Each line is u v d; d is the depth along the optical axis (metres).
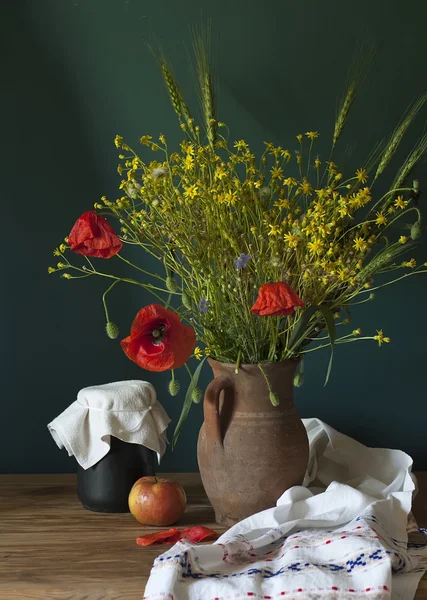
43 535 1.43
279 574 1.17
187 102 1.79
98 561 1.32
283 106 1.79
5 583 1.24
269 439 1.41
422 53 1.79
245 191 1.43
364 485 1.53
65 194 1.80
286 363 1.41
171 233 1.41
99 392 1.55
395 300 1.84
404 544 1.34
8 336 1.83
